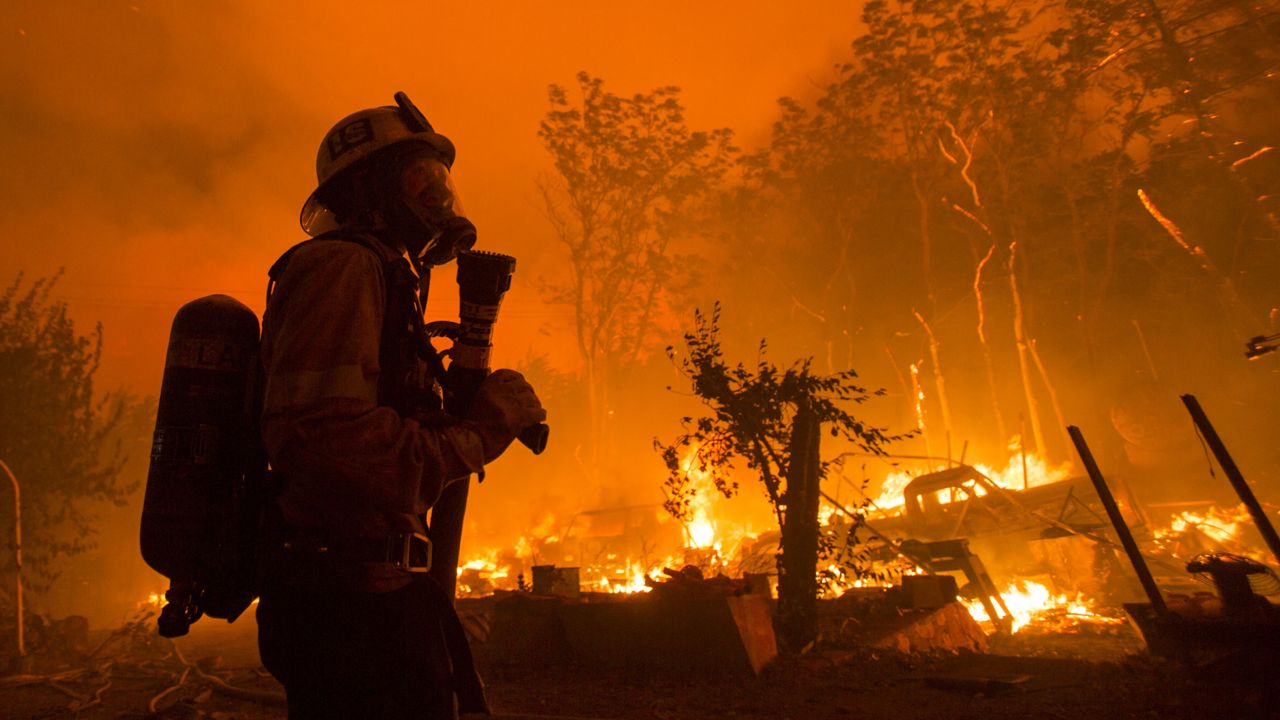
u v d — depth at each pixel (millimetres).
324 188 1354
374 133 1371
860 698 5777
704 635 6953
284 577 1107
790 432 8688
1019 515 13172
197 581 1174
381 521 1111
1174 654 6016
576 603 7820
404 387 1163
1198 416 6086
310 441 996
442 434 1094
